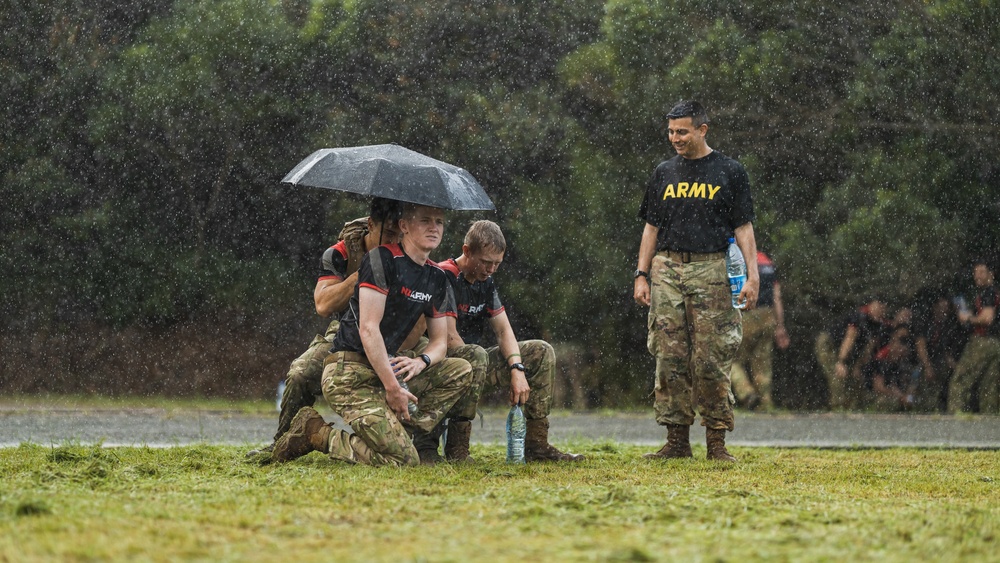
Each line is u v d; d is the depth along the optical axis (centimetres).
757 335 2969
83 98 3184
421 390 1303
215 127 3183
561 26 3256
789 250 3222
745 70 3212
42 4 3180
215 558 697
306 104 3173
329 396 1276
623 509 921
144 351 3206
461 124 3209
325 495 989
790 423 2553
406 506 923
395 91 3206
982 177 3272
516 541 762
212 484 1077
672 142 1534
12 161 3197
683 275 1523
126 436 1931
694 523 859
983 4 3266
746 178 1526
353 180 1268
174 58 3155
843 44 3256
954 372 3034
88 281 3216
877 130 3269
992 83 3256
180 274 3216
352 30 3175
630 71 3219
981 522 880
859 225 3219
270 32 3153
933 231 3234
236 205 3238
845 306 3222
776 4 3250
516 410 1397
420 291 1280
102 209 3209
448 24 3222
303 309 3266
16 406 2759
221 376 3197
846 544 773
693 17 3244
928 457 1686
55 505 891
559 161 3234
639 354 3231
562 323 3216
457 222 3195
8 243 3194
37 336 3180
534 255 3206
